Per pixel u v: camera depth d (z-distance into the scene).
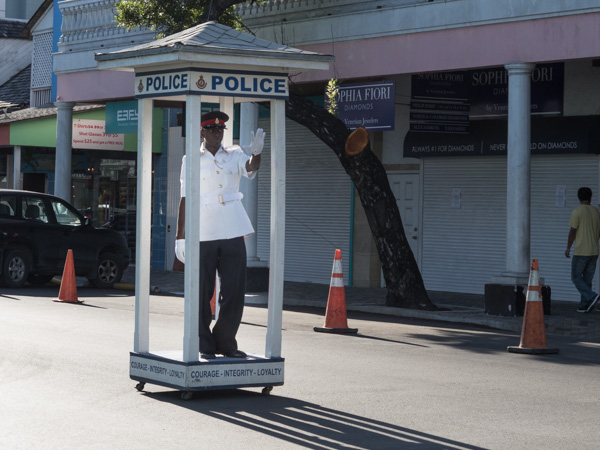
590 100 18.92
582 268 17.25
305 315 16.31
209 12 18.38
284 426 7.39
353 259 22.70
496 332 14.87
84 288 20.89
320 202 23.34
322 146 23.28
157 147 26.81
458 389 9.24
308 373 9.95
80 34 24.61
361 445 6.85
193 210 8.34
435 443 6.98
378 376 9.88
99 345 11.40
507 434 7.33
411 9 18.00
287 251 24.05
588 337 14.38
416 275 17.59
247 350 11.34
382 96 18.52
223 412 7.85
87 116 25.75
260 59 8.55
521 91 16.50
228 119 9.28
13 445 6.59
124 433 7.03
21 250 19.78
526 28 16.44
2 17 38.69
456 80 19.31
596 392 9.32
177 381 8.33
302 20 19.72
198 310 8.38
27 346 11.14
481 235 20.64
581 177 19.06
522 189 16.39
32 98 32.31
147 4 18.80
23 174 28.17
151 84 8.80
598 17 15.68
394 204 17.70
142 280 8.91
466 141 20.05
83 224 20.66
